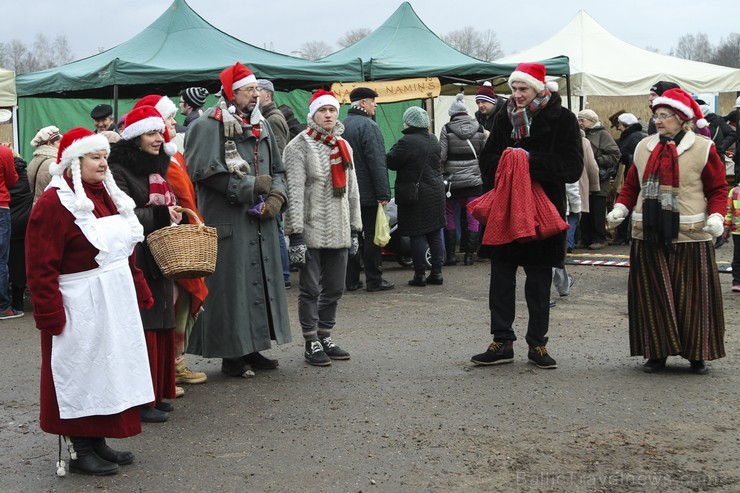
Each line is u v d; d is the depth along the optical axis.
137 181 5.27
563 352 7.14
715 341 6.27
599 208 13.45
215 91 13.24
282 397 5.97
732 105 23.31
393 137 17.34
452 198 11.85
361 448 4.95
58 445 5.09
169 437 5.19
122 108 16.56
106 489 4.42
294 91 16.83
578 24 18.72
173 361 5.42
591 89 16.33
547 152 6.26
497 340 6.71
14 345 7.85
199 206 6.28
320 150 6.67
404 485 4.41
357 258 10.28
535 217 6.24
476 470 4.59
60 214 4.33
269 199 6.27
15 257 9.32
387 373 6.55
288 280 10.57
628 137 14.09
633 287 6.41
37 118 16.52
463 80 13.92
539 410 5.58
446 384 6.22
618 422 5.33
